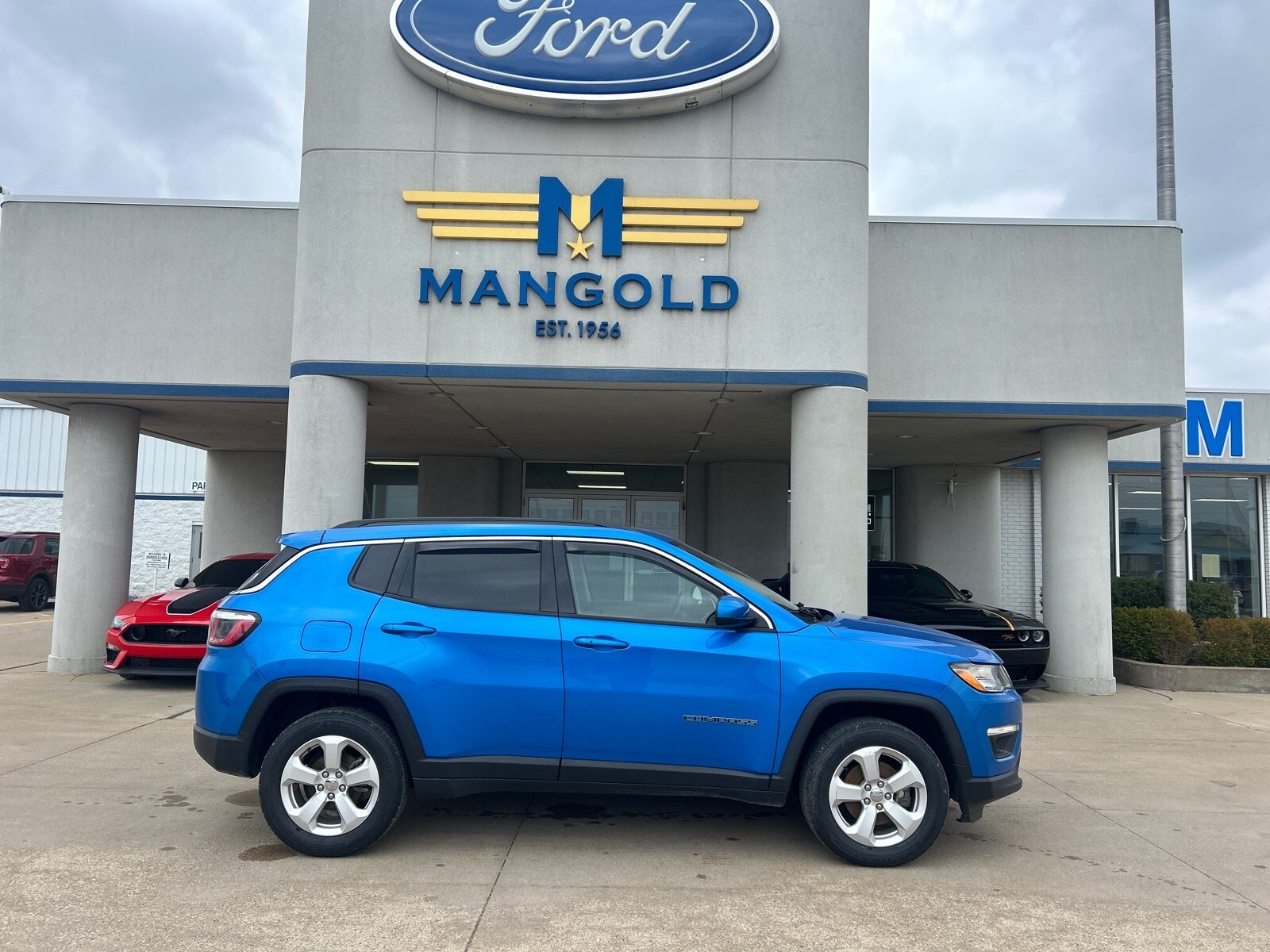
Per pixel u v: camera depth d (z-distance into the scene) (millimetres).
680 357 9398
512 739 4898
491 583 5098
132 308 10688
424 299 9375
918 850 4832
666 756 4910
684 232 9445
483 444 14430
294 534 5359
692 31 9398
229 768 4953
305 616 5012
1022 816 5953
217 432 13547
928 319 10742
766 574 15727
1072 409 10656
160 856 4875
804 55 9625
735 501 15875
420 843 5180
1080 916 4293
